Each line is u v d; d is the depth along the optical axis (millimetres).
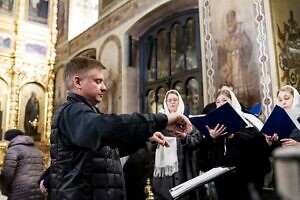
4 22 10750
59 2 13328
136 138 1358
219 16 5965
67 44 12148
